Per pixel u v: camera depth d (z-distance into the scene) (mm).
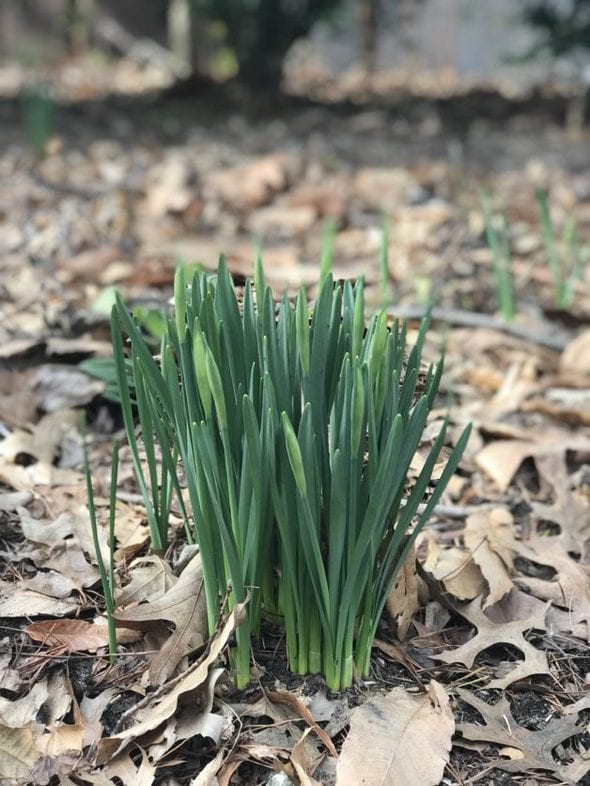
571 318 904
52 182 1314
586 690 441
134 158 1551
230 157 1614
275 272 968
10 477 565
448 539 554
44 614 454
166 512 471
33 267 933
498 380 781
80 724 390
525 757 394
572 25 2096
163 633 436
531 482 651
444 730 390
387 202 1319
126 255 1004
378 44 3359
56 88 2590
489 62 3402
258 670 420
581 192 1421
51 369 687
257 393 388
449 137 1926
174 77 2662
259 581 412
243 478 370
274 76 2408
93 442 637
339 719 402
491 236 876
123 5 3500
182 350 374
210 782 367
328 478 384
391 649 448
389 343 375
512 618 489
